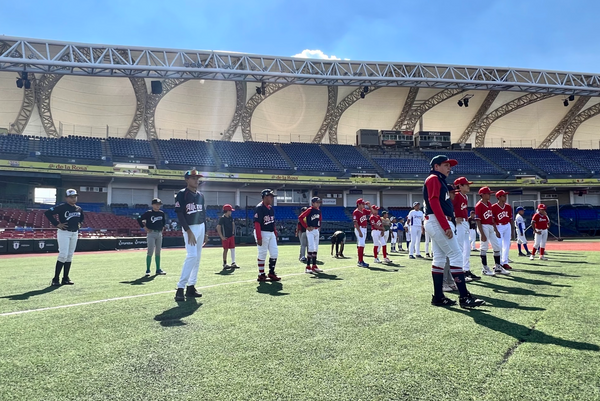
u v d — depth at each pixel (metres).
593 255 11.27
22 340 2.88
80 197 28.33
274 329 3.13
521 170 38.22
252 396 1.90
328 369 2.25
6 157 25.19
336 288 5.31
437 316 3.55
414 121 40.06
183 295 4.53
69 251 6.07
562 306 3.90
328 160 36.72
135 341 2.83
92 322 3.43
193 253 4.69
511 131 42.78
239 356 2.49
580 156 41.38
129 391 1.97
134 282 6.27
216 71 22.41
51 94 29.55
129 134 34.06
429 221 4.19
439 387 1.99
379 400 1.84
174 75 22.69
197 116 35.69
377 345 2.68
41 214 23.70
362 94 26.78
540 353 2.48
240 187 33.34
